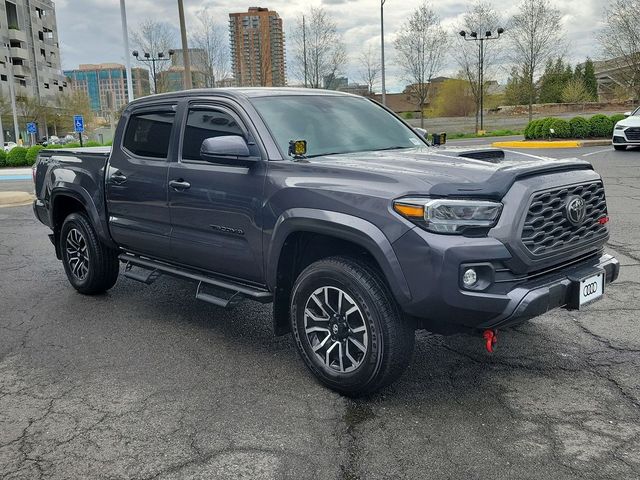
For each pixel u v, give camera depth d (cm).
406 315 346
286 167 392
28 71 8888
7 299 612
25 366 436
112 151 542
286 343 471
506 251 321
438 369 408
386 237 331
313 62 3234
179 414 357
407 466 297
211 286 458
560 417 340
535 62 3453
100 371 423
